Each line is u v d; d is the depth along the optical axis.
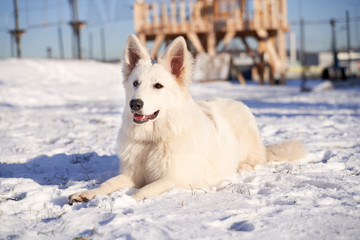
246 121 5.18
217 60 31.12
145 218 2.86
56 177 4.79
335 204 3.24
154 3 28.88
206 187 4.03
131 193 3.81
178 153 3.92
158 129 3.96
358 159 5.31
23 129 9.57
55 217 3.06
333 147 6.56
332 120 10.16
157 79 3.98
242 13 29.58
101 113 13.45
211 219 2.85
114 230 2.64
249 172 4.75
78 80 27.73
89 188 4.04
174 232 2.59
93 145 7.09
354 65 47.09
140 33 29.47
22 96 19.70
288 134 8.01
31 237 2.59
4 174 5.12
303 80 26.86
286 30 31.27
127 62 4.34
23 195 3.81
